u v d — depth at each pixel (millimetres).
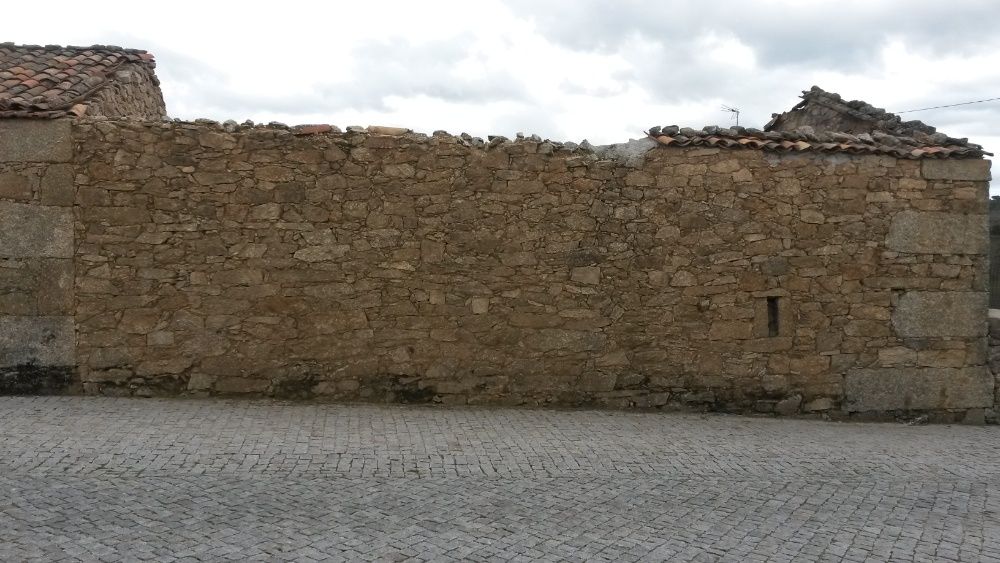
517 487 5621
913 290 8617
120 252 7590
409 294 8016
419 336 8047
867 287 8562
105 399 7477
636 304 8320
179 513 4805
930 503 5676
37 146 7395
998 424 8789
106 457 5746
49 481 5215
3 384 7453
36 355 7504
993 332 8812
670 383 8398
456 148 8016
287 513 4887
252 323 7809
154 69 10203
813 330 8531
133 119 7570
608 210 8234
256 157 7746
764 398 8523
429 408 7953
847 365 8586
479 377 8148
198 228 7688
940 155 8547
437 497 5316
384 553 4324
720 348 8430
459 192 8039
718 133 8414
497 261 8109
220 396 7793
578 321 8250
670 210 8312
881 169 8523
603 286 8266
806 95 11039
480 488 5555
